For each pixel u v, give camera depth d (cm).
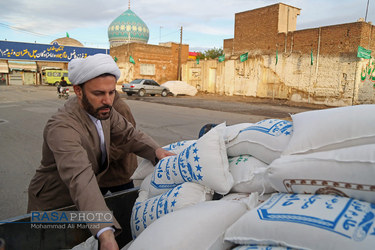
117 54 2975
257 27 2038
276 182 124
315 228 95
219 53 3959
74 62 133
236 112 1188
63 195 157
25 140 611
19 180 392
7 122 836
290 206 109
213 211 124
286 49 1861
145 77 2758
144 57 2733
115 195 169
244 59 2062
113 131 183
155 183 171
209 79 2491
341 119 125
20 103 1433
